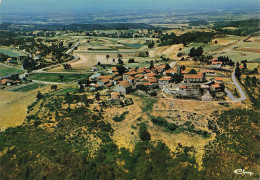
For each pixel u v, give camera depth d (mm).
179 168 83688
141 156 90312
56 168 85062
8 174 84125
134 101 132125
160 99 130000
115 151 93562
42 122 113812
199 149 91500
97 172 83812
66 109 122312
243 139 93562
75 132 103812
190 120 108875
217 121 106312
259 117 106188
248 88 139750
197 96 129375
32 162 87375
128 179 82000
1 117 125875
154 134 101812
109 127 107500
